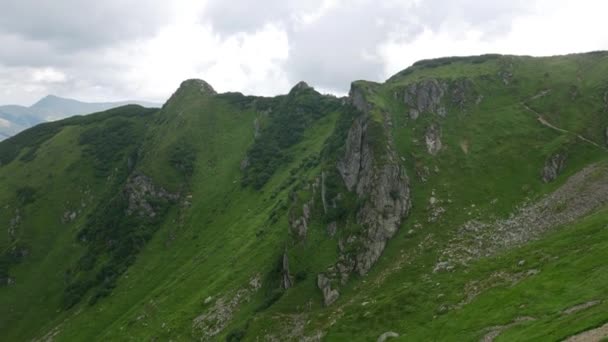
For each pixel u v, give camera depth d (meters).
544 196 102.25
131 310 141.12
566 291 60.09
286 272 104.75
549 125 128.12
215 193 192.50
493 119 134.75
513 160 117.50
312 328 85.81
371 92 144.88
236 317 105.06
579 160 112.00
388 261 97.00
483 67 164.62
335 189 118.12
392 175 110.19
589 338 42.47
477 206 104.81
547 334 48.88
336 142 142.12
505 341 53.06
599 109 130.25
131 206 197.50
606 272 59.53
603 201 92.06
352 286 94.62
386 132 120.44
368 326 78.06
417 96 142.38
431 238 98.56
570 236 79.81
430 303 77.25
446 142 126.75
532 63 165.88
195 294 127.00
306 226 114.25
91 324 145.25
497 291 70.69
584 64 159.50
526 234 91.06
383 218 104.38
